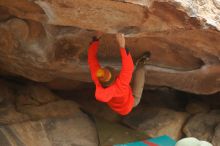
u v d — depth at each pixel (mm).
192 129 6727
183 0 3748
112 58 5598
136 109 7254
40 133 5855
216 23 4027
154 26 4090
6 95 6410
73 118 6387
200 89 6090
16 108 6262
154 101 7523
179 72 5840
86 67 5742
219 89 5922
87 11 3947
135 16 3943
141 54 5473
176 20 3928
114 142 6445
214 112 7043
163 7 3754
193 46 4984
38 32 5027
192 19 3877
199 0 3975
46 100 6598
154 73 5992
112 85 4352
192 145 5555
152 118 7000
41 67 5652
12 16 4836
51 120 6148
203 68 5535
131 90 4922
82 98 7395
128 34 4254
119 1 3680
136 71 5219
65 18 4160
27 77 6211
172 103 7637
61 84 6910
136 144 6320
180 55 5414
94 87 7316
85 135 6195
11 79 6809
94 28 4285
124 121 7035
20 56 5387
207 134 6566
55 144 5816
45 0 3865
